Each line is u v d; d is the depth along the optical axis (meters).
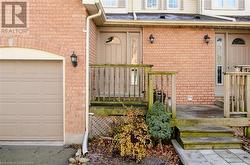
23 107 8.37
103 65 8.72
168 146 7.86
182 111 9.60
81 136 8.23
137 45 11.33
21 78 8.34
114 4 13.09
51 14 8.08
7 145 8.16
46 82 8.35
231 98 8.60
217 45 11.62
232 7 13.10
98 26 11.00
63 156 7.21
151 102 8.30
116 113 8.63
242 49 11.62
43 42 8.09
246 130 8.49
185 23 10.73
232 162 6.29
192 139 7.45
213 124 8.30
